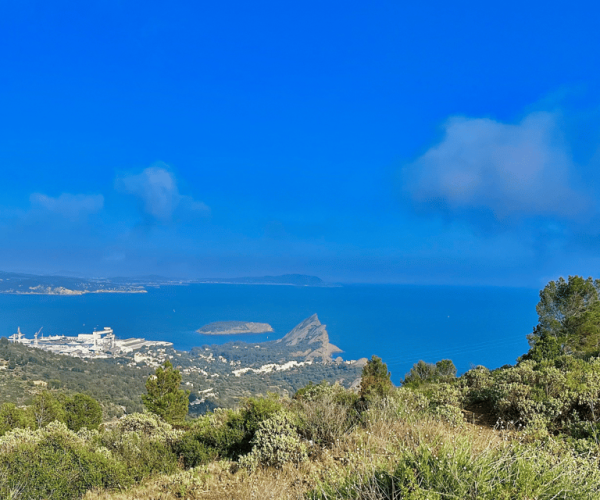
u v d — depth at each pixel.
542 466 3.29
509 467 3.19
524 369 8.85
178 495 5.38
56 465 5.82
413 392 9.71
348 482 3.48
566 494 2.96
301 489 4.48
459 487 2.95
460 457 3.28
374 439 5.30
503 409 7.16
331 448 6.09
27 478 5.50
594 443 4.82
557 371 7.95
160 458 7.39
